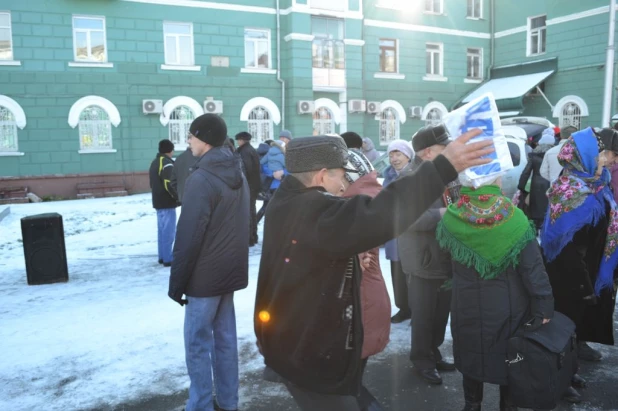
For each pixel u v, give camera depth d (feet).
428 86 81.25
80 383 12.87
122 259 27.20
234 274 10.77
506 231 9.23
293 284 6.44
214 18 66.64
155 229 37.11
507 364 9.48
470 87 84.53
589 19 69.87
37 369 13.65
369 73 76.89
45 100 60.23
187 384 12.78
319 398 6.74
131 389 12.55
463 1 82.69
